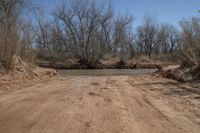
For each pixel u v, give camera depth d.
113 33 48.22
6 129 5.45
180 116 6.52
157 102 8.28
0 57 14.72
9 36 15.29
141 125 5.76
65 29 47.91
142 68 44.53
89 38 46.50
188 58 16.11
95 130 5.39
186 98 8.80
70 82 14.80
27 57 18.92
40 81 14.73
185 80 13.16
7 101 8.19
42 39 49.44
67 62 45.62
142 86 12.60
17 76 14.44
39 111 6.93
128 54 50.53
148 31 68.31
